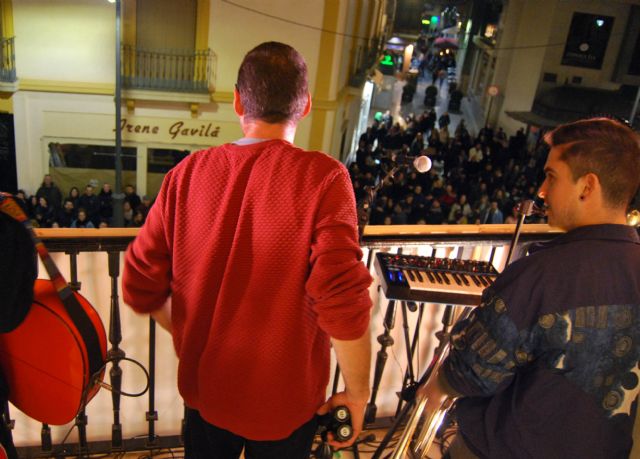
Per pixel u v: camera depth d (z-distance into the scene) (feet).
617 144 4.05
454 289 6.05
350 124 67.15
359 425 4.61
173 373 7.45
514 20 83.87
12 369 5.28
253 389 4.29
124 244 6.20
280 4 49.29
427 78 130.62
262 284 4.00
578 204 4.18
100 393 7.30
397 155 6.04
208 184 4.05
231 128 54.24
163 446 7.38
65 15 47.91
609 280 4.00
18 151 51.37
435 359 5.93
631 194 4.15
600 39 78.48
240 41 50.83
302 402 4.41
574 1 77.46
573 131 4.22
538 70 80.59
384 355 7.61
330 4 49.39
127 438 7.55
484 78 98.78
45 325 5.07
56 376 5.21
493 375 4.25
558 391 4.11
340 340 3.90
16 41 47.93
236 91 4.20
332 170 3.92
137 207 46.47
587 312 3.98
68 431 7.35
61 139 51.83
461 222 43.88
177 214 4.15
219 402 4.35
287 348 4.16
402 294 6.03
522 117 79.00
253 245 3.95
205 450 4.96
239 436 4.80
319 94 52.16
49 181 43.34
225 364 4.22
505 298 4.16
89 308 5.32
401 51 98.78
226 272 4.02
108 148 52.90
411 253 7.80
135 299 4.52
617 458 4.29
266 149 3.96
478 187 48.78
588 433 4.16
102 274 6.90
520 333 4.13
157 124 52.85
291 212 3.87
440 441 7.67
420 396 5.32
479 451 4.63
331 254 3.80
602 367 4.07
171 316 4.47
